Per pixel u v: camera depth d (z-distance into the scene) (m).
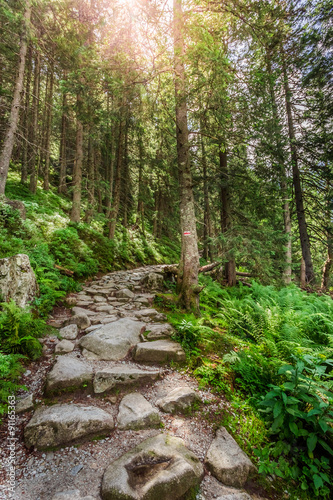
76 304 5.90
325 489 2.20
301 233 11.80
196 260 5.70
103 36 5.54
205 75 4.86
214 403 2.98
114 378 3.11
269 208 8.32
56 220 11.06
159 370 3.50
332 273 12.02
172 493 1.88
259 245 7.64
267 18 6.18
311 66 10.00
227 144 6.52
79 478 1.95
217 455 2.26
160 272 8.41
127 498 1.76
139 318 5.18
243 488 2.08
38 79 14.45
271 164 6.84
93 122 6.26
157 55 4.84
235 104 5.71
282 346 3.69
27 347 3.37
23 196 12.59
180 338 4.27
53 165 22.41
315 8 8.77
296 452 2.50
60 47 10.23
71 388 2.90
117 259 12.80
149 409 2.73
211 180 8.42
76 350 3.79
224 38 5.29
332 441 2.48
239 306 5.85
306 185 11.97
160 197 22.56
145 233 21.55
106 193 14.07
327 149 9.85
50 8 9.70
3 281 3.81
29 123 14.28
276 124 6.48
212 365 3.60
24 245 6.35
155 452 2.19
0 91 10.99
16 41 9.53
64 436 2.29
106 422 2.47
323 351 3.51
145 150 16.27
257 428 2.70
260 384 3.32
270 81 5.90
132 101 5.63
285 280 10.04
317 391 2.69
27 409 2.58
